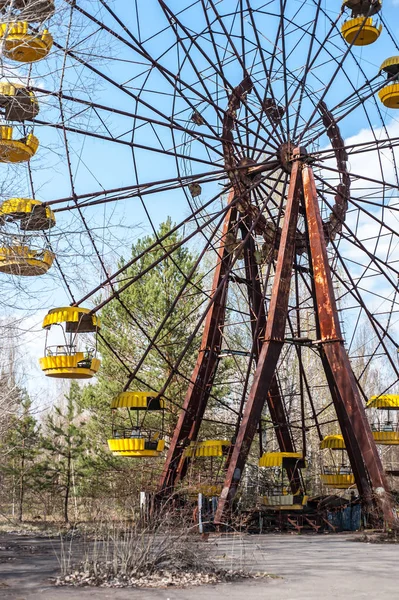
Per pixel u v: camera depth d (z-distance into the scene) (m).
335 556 16.80
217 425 38.25
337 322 24.97
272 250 29.14
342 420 27.53
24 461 40.22
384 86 27.75
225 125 27.69
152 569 12.84
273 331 24.84
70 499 42.81
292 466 28.91
